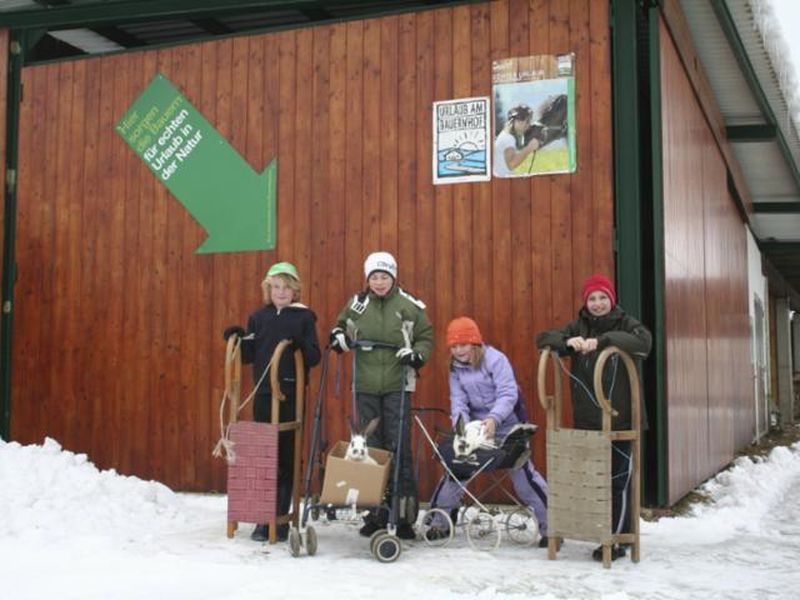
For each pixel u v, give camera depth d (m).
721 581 4.91
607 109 6.96
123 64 8.45
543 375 5.36
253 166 7.96
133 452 8.16
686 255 8.25
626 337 5.21
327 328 7.63
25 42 8.84
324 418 7.52
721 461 10.23
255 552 5.55
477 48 7.34
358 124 7.66
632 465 5.32
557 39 7.12
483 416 5.82
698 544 5.93
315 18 9.16
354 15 8.98
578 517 5.27
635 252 6.85
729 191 12.20
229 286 7.96
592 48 7.02
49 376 8.48
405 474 5.76
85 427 8.34
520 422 5.86
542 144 7.11
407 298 5.94
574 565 5.27
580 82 7.04
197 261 8.08
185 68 8.24
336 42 7.78
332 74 7.78
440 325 7.28
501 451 5.53
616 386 5.41
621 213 6.90
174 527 6.36
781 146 12.14
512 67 7.23
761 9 8.37
